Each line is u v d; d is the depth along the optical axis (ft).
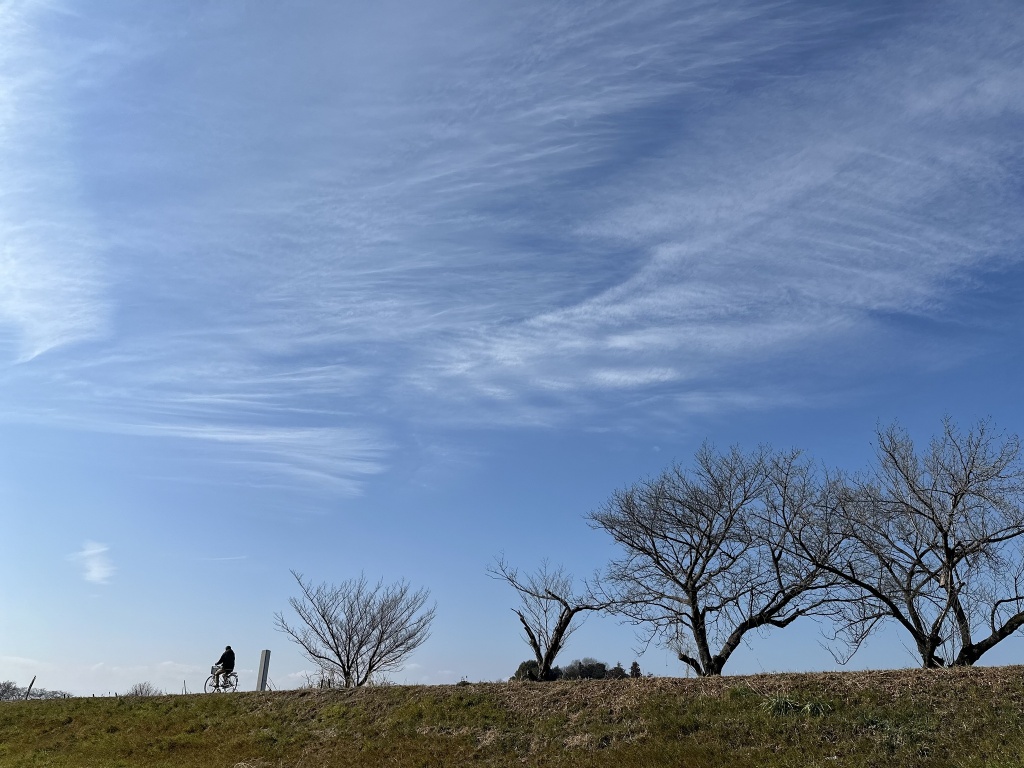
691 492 86.02
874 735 51.47
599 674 116.26
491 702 69.05
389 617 117.70
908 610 73.82
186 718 78.95
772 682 62.23
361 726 69.72
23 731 80.94
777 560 80.02
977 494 71.36
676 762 52.80
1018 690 53.78
